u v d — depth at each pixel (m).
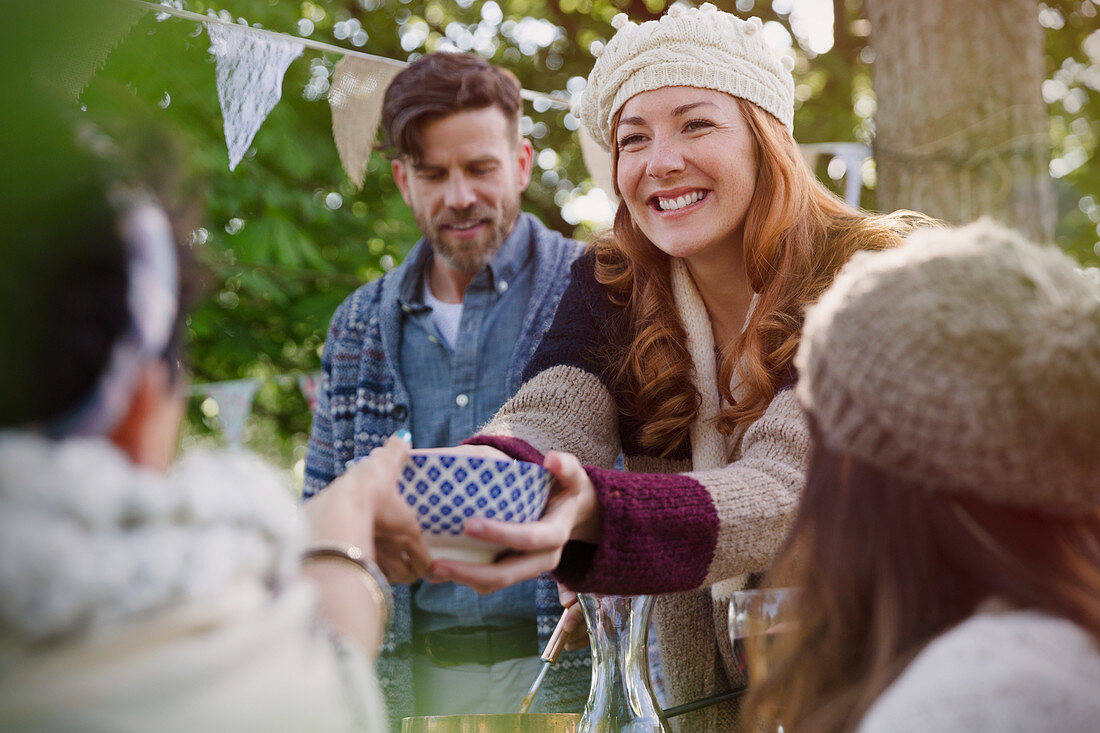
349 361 2.57
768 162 1.64
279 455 5.30
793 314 1.57
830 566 0.87
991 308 0.78
